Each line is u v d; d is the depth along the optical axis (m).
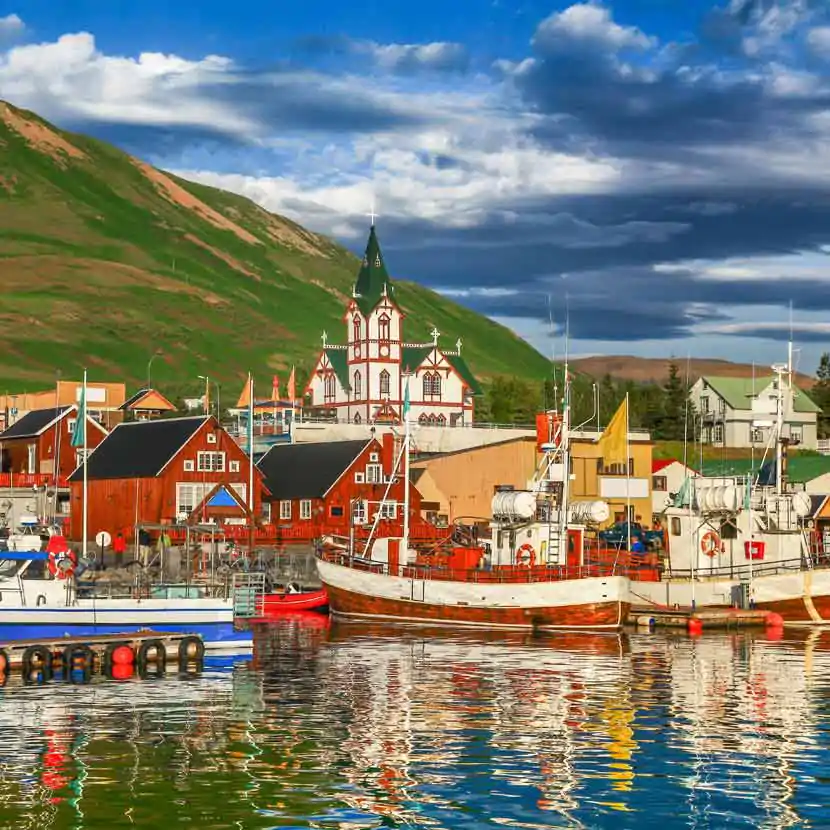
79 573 79.56
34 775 46.25
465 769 47.69
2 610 70.88
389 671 71.38
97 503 140.25
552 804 43.34
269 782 45.66
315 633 91.88
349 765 48.09
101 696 61.97
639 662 75.62
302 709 59.03
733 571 100.81
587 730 54.62
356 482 139.75
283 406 186.38
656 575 101.19
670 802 43.62
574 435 143.62
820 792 44.84
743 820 41.84
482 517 144.12
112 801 43.22
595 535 120.75
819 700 62.03
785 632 92.62
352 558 101.81
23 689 63.94
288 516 141.75
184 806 42.75
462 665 74.06
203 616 76.25
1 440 161.25
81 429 111.69
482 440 179.25
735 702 61.44
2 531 99.44
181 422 140.00
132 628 74.19
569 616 91.38
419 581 97.31
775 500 101.88
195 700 61.16
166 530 125.50
